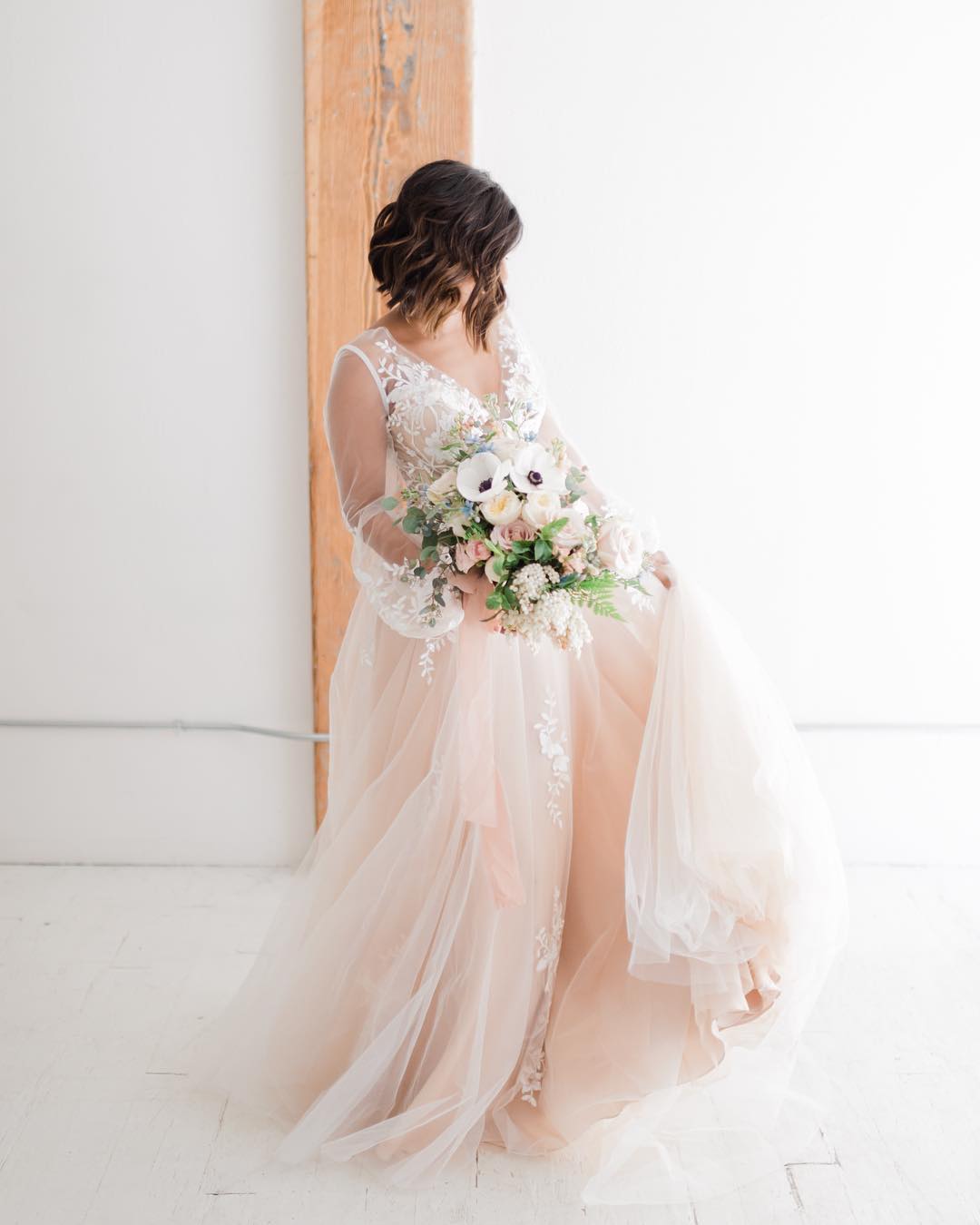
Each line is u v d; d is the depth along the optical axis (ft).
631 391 9.72
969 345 9.61
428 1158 6.55
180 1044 7.85
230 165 9.29
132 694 10.25
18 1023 8.05
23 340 9.61
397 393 6.64
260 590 10.04
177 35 9.09
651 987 6.62
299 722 10.28
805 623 10.14
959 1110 7.18
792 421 9.77
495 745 6.53
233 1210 6.32
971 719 10.25
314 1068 7.13
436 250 6.45
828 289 9.52
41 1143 6.84
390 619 6.41
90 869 10.44
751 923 6.46
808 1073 7.53
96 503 9.89
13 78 9.16
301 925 7.33
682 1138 6.89
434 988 6.66
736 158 9.30
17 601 10.07
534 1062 6.79
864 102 9.20
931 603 10.07
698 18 9.06
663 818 6.38
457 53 8.97
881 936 9.24
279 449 9.77
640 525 6.44
